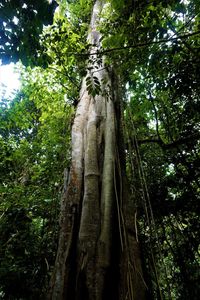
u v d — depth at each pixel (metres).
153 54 4.76
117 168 3.48
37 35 2.81
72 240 2.88
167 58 4.84
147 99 6.78
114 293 2.56
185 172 6.31
